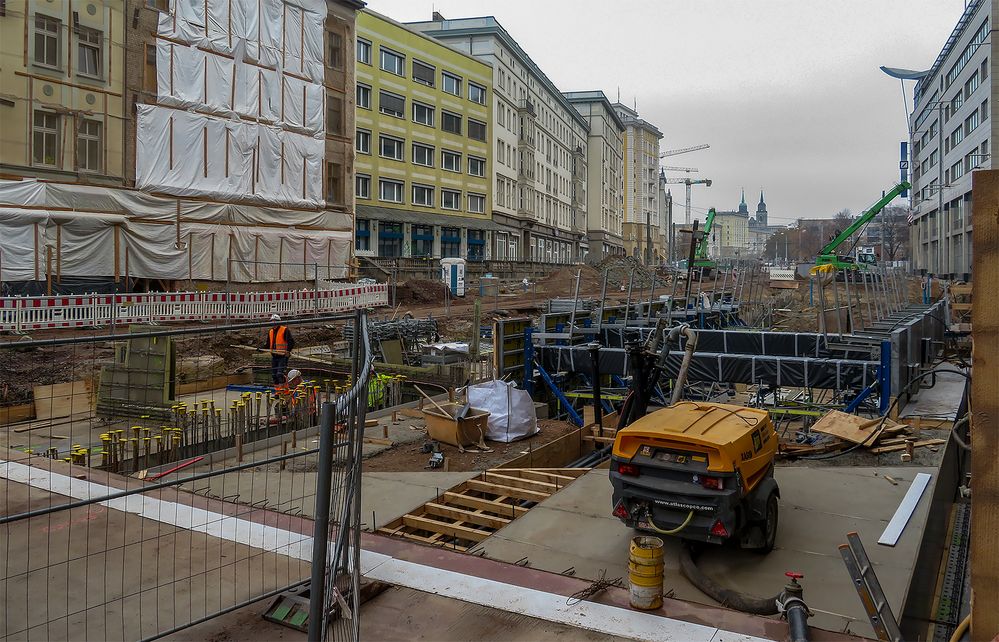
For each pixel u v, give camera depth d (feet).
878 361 46.78
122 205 91.40
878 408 45.80
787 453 35.50
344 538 16.46
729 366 48.32
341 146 128.67
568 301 81.51
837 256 156.46
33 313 65.00
